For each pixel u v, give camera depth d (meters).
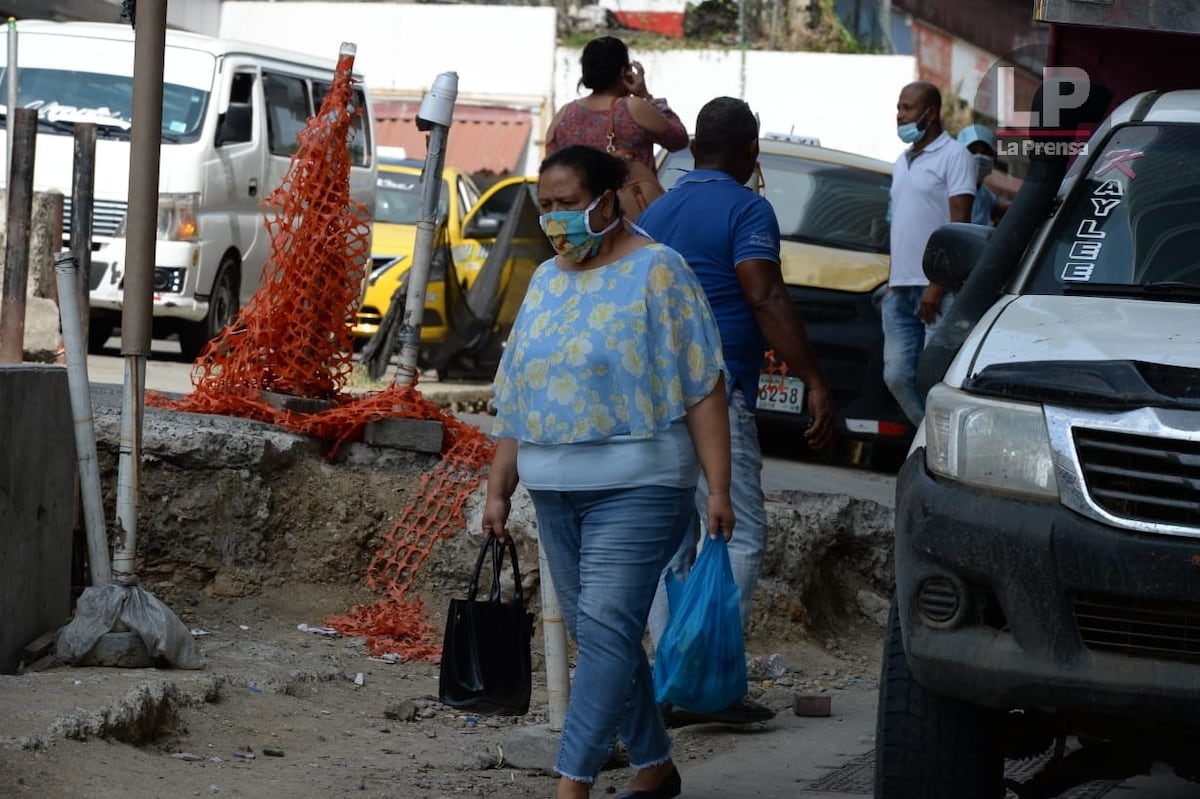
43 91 17.66
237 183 17.95
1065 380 5.44
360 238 10.25
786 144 15.93
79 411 7.64
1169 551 5.10
